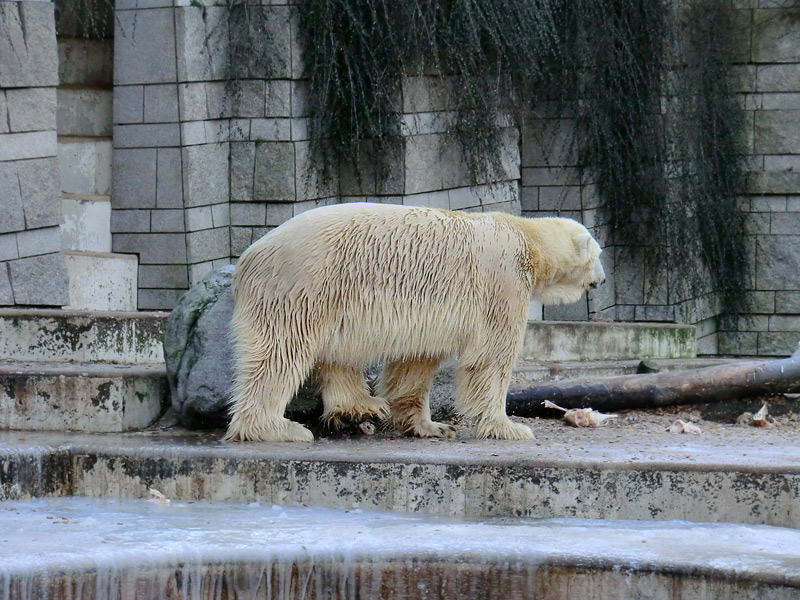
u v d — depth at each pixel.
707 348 23.70
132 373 11.36
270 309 10.28
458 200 19.22
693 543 8.76
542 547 8.56
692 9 22.44
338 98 18.03
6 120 15.03
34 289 15.46
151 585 8.08
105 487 10.04
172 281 17.52
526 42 18.98
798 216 23.39
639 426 12.12
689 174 22.39
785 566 8.14
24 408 11.42
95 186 17.91
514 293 10.81
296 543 8.52
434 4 18.17
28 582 7.71
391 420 11.30
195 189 17.36
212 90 17.56
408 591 8.45
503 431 10.98
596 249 11.48
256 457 9.83
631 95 21.28
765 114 23.25
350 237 10.30
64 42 18.27
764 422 12.21
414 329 10.44
